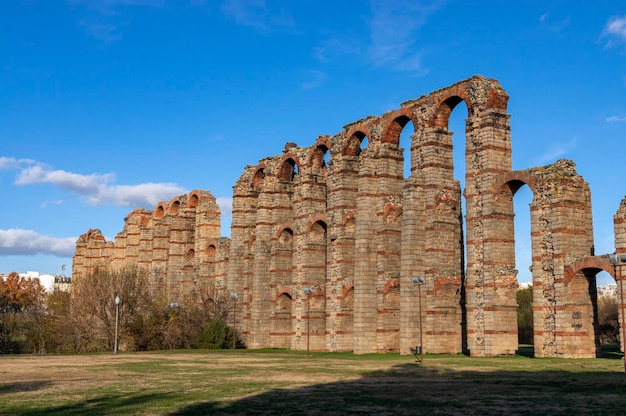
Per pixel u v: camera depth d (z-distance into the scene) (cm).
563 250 5594
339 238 7638
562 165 5791
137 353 7694
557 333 5553
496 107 6291
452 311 6512
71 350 9088
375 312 7144
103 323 9131
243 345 9406
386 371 4603
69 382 4012
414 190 6719
